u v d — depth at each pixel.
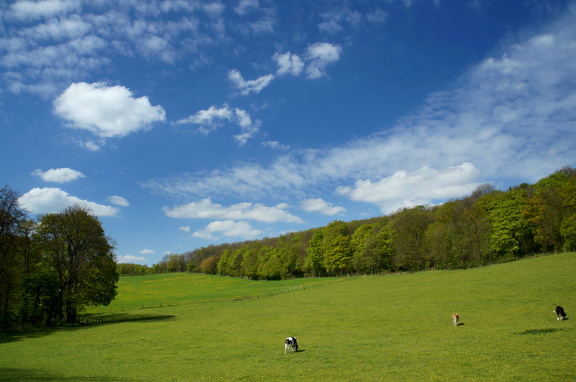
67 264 55.09
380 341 29.48
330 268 124.88
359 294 69.19
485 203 100.31
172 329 44.62
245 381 19.11
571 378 15.16
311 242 137.50
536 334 25.64
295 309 57.12
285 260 152.50
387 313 45.00
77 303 55.34
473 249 90.62
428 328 33.62
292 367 22.34
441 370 18.64
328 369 21.12
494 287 54.28
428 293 58.69
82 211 58.00
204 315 58.81
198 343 33.94
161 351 30.72
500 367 18.03
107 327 49.81
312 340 32.19
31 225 54.75
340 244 123.19
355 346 28.11
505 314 35.78
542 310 35.38
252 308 63.62
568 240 75.12
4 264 47.28
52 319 55.69
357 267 119.25
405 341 28.61
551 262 68.31
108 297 60.94
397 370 19.56
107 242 59.38
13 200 47.34
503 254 89.81
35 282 52.38
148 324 50.91
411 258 102.81
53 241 54.97
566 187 79.31
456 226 95.75
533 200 84.94
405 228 104.88
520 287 50.72
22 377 20.67
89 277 56.22
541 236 81.69
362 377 18.55
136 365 25.09
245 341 33.75
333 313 49.16
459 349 23.59
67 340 39.78
